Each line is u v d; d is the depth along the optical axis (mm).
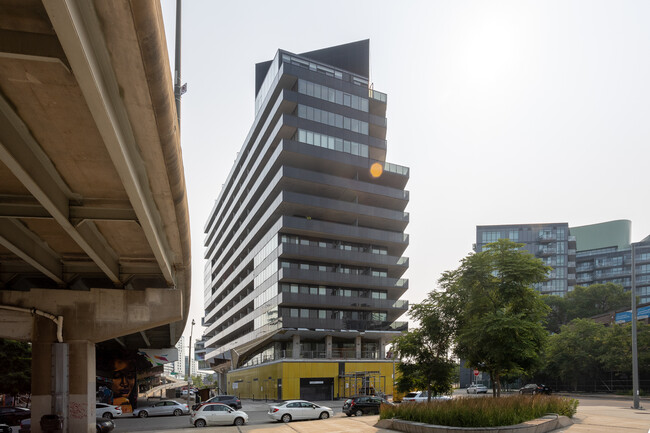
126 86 8750
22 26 7547
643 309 31875
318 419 30266
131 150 10992
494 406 18844
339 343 65125
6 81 8977
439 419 18625
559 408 21516
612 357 51562
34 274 22781
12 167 10875
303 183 63375
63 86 9164
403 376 30562
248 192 81438
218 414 27750
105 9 6859
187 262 23141
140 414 37156
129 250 21219
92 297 23016
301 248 61156
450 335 28609
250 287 78875
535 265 24984
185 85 20938
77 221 15250
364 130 69125
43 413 21562
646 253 138125
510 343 22969
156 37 7715
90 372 22656
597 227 164250
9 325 22344
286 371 56969
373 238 66938
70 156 12242
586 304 91188
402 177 71562
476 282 25750
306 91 65750
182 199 15250
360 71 75500
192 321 53625
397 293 70438
